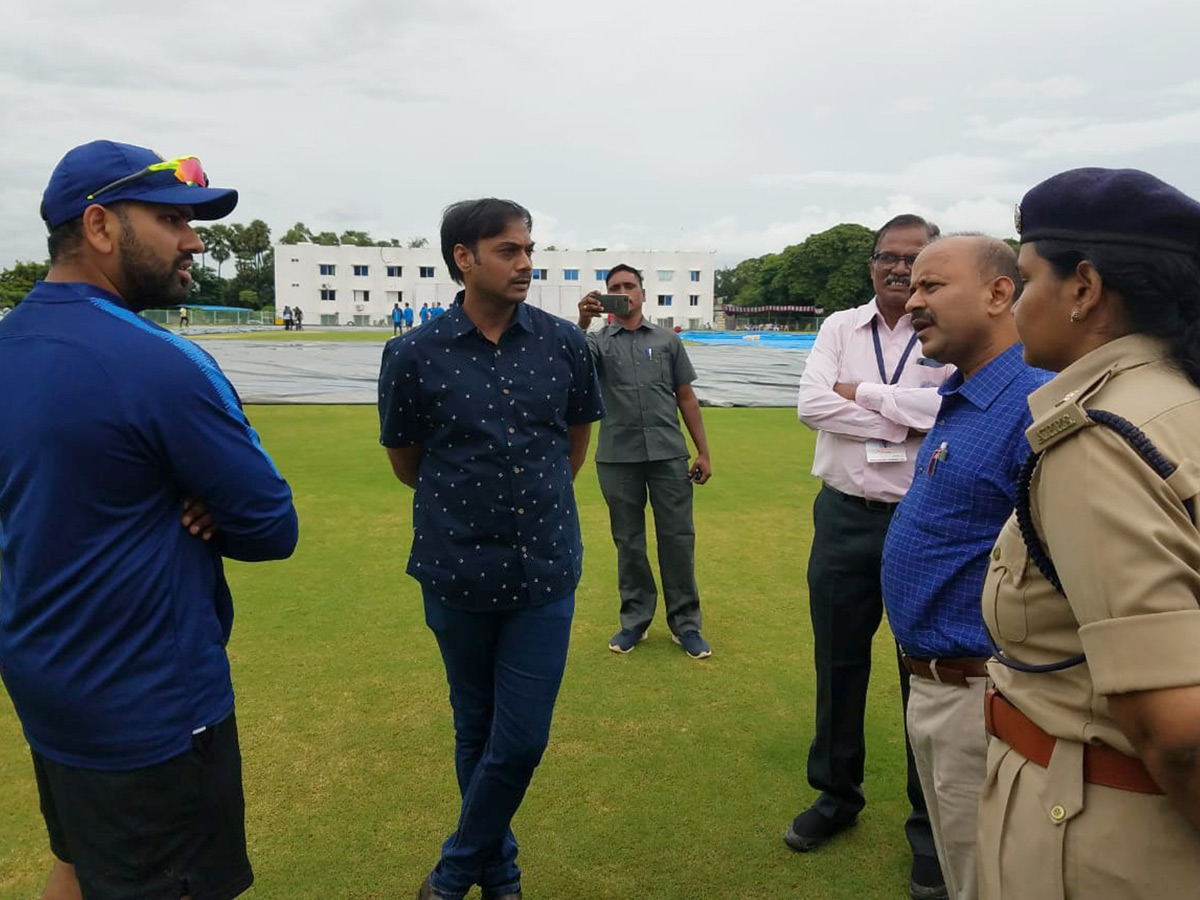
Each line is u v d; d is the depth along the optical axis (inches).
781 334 2186.3
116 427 66.6
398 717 146.5
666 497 176.6
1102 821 50.8
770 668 169.3
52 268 73.7
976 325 84.2
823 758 113.3
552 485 99.4
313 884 105.3
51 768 71.9
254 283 3880.4
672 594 179.0
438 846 113.2
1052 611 54.4
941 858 85.6
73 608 67.7
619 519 179.2
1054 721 53.7
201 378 71.1
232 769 76.5
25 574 67.6
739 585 218.8
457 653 102.5
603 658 174.4
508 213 95.2
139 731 69.7
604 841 114.3
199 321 2564.0
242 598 202.1
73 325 68.0
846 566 112.7
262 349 1163.3
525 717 97.7
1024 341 55.9
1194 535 45.9
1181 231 49.3
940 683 83.5
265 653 171.6
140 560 69.1
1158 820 49.1
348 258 3120.1
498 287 95.3
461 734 107.8
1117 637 45.6
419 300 3095.5
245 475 73.4
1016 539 57.6
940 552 83.2
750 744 139.6
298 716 146.6
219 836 75.7
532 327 101.7
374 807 121.4
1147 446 46.5
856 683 113.9
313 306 3093.0
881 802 125.3
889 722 149.8
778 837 115.9
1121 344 51.1
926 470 87.8
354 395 628.7
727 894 104.3
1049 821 53.3
